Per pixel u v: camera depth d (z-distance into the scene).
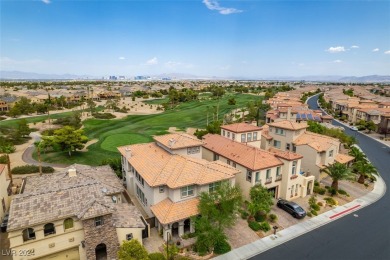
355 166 43.22
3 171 31.12
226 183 28.23
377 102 116.06
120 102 151.38
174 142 33.88
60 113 110.31
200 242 23.91
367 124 81.38
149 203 29.41
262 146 51.19
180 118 100.19
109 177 34.00
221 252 24.61
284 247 25.73
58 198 23.80
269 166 33.50
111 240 22.70
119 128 81.06
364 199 36.53
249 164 33.44
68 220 22.45
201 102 144.75
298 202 35.06
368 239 27.28
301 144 43.12
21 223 20.61
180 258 23.31
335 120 100.62
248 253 24.73
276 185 35.19
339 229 29.06
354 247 25.91
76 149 57.16
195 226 25.02
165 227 25.55
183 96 150.38
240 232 28.11
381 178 44.38
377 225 29.95
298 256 24.44
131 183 35.69
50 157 52.06
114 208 23.20
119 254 20.70
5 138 62.88
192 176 28.38
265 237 27.33
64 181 30.19
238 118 90.50
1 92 169.12
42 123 85.81
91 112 107.81
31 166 44.75
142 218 26.78
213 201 26.34
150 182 27.84
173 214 26.02
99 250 24.03
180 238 26.52
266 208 28.89
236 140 45.62
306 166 42.69
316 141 44.00
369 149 61.81
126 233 23.78
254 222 29.20
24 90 190.75
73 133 53.78
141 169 31.31
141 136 70.62
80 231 23.05
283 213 32.22
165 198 28.58
